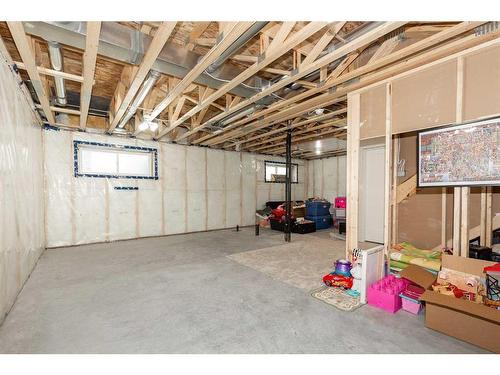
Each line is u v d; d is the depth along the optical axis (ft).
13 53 9.68
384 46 7.86
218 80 8.93
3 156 7.05
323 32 8.07
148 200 19.10
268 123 15.02
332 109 13.65
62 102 11.53
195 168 21.72
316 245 16.43
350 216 10.03
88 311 7.27
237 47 7.03
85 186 16.48
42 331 6.21
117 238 17.70
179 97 13.00
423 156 7.92
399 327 6.44
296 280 9.90
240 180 25.05
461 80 7.11
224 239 18.54
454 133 7.25
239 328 6.40
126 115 13.65
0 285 6.55
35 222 11.82
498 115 6.48
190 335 6.09
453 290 6.65
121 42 6.79
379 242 12.67
